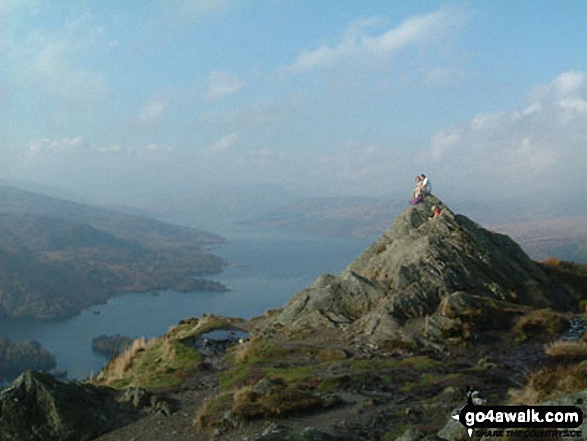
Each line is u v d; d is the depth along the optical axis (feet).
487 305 80.84
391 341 75.41
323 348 77.25
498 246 115.44
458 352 69.92
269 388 54.75
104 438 50.19
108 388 62.64
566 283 114.11
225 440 44.42
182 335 98.84
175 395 61.31
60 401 53.21
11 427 50.72
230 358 79.36
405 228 122.21
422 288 89.40
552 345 67.87
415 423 43.83
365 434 42.37
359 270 117.39
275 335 89.86
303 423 45.88
